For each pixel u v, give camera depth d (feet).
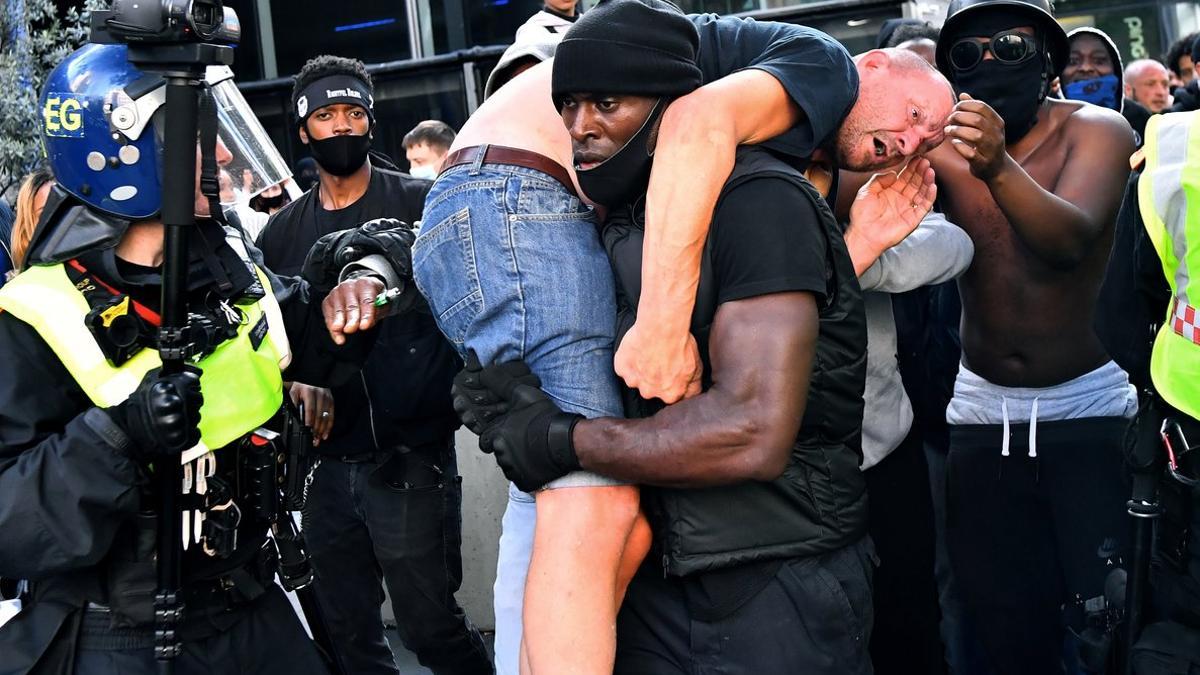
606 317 8.10
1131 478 11.01
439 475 13.15
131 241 8.09
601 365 8.04
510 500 9.26
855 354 7.98
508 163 8.20
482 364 8.14
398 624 13.48
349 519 13.42
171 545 7.63
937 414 12.33
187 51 7.36
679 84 7.56
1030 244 10.54
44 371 7.75
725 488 7.79
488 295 8.02
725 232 7.57
